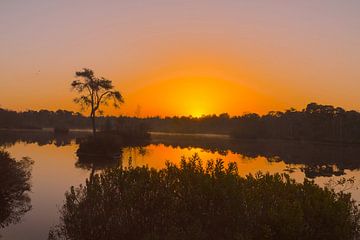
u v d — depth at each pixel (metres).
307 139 105.19
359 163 42.75
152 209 9.83
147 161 37.19
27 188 20.17
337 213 9.06
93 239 10.27
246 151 57.56
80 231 10.60
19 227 13.68
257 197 9.45
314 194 9.57
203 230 9.28
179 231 8.96
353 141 94.88
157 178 10.23
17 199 17.95
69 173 27.17
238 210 9.20
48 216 15.08
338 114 111.94
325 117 113.12
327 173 31.77
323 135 110.94
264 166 36.44
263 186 10.06
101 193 10.59
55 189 20.61
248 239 8.60
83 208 10.79
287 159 45.31
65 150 48.22
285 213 8.65
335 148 72.00
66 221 11.41
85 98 57.81
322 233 8.90
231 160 41.75
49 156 39.84
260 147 69.62
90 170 29.27
